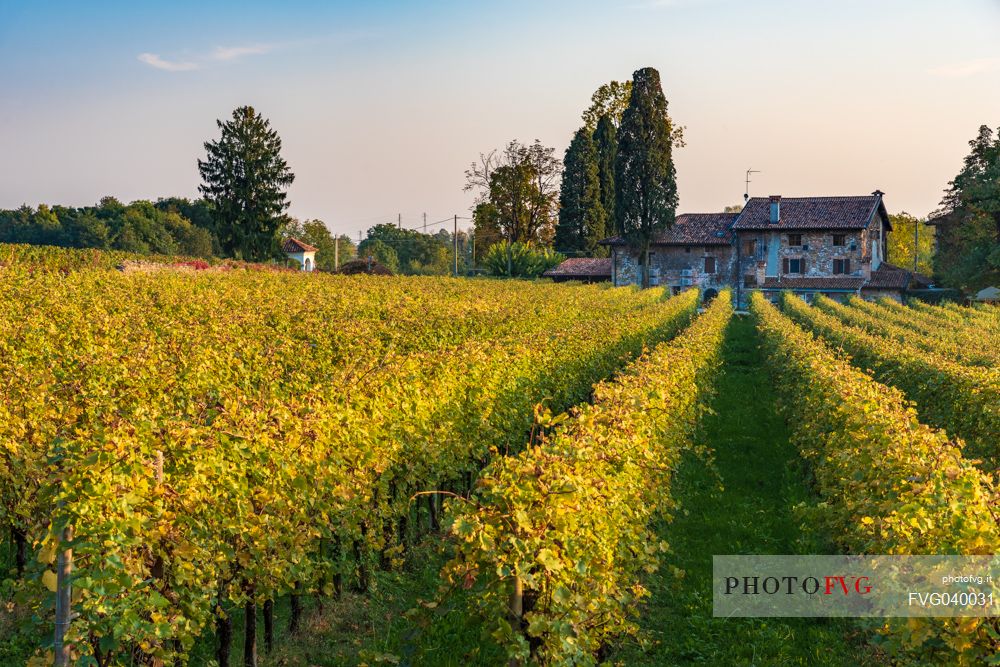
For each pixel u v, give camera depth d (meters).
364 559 8.77
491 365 12.84
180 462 6.66
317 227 129.88
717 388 22.17
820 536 9.90
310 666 7.38
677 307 41.94
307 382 12.14
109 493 5.90
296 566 7.31
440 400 10.61
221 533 6.84
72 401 9.35
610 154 86.06
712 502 12.03
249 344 15.14
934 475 7.01
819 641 7.74
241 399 8.57
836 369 13.81
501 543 6.02
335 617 8.27
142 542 6.16
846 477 9.31
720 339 27.56
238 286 34.72
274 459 7.33
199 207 103.62
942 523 6.37
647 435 9.88
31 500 7.76
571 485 6.15
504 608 6.07
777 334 24.94
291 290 36.16
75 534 5.87
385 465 8.74
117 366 11.41
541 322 25.52
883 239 76.19
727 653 7.61
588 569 6.52
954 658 6.00
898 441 8.32
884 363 18.61
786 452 15.10
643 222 71.69
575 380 16.19
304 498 7.41
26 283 25.39
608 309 37.09
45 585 5.95
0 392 9.16
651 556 8.58
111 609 5.82
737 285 70.81
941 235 73.19
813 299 62.75
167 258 46.06
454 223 84.00
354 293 36.97
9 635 7.19
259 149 69.69
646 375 12.20
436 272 111.88
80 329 15.20
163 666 6.39
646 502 9.20
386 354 14.83
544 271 78.94
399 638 7.89
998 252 51.38
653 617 8.30
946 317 43.19
